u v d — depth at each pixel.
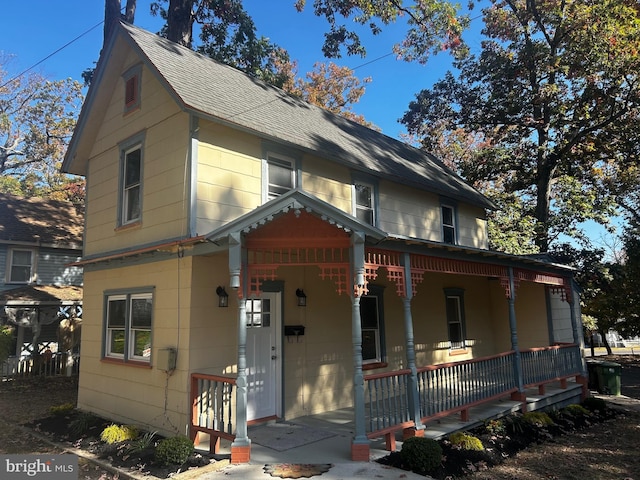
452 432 7.69
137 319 8.84
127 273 9.19
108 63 10.31
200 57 11.21
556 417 9.65
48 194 32.06
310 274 9.27
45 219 19.66
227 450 6.63
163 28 19.20
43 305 16.11
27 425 8.79
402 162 14.08
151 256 8.47
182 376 7.30
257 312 8.35
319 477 5.60
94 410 9.57
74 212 21.45
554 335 13.61
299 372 8.80
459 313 13.63
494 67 21.09
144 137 9.36
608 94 18.30
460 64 22.39
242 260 6.45
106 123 10.75
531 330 13.96
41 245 17.61
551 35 20.86
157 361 7.50
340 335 9.73
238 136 8.78
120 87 10.42
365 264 6.83
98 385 9.57
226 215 8.34
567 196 22.78
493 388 9.18
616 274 20.44
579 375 12.34
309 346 9.05
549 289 13.66
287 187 9.76
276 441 7.07
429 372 7.75
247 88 11.09
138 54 9.36
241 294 6.38
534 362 10.75
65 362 15.29
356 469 5.87
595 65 17.95
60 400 11.36
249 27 19.55
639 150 20.66
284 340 8.57
